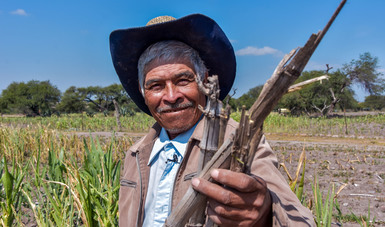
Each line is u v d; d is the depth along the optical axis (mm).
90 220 2359
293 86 737
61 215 2631
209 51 1492
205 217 991
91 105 82000
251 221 833
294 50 729
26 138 9672
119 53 1591
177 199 1369
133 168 1664
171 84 1364
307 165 8703
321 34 694
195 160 1363
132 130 19766
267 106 768
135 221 1517
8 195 2771
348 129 20734
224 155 833
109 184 2885
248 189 798
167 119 1409
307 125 21469
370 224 4500
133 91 1895
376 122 23344
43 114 59281
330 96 43344
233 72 1636
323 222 2348
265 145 1272
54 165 3725
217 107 858
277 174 1196
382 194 5973
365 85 42969
